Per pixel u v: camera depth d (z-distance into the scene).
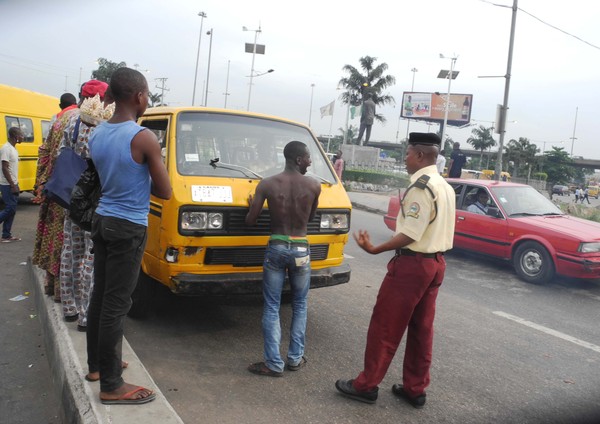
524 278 8.12
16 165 8.15
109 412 2.97
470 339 5.28
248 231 4.46
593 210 16.64
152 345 4.46
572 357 4.97
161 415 3.00
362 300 6.32
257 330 5.00
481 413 3.73
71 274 4.16
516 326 5.83
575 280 8.47
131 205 3.02
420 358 3.70
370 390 3.69
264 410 3.50
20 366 4.09
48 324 4.32
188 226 4.24
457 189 9.49
